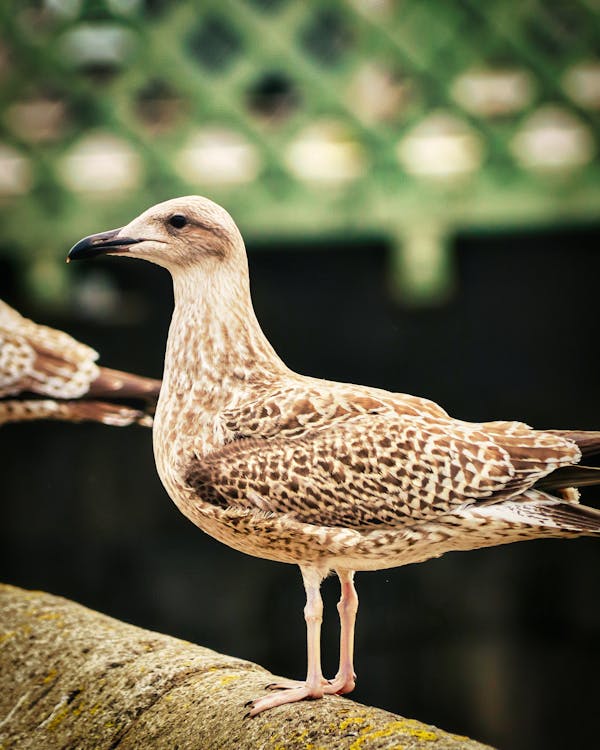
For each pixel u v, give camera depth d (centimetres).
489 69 1109
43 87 1126
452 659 1084
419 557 420
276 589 1141
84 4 1067
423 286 1093
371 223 1085
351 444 404
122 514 1205
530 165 1070
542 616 1119
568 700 1075
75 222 1110
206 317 429
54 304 1195
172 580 1178
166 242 432
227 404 421
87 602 1184
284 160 1072
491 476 398
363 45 1055
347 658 428
